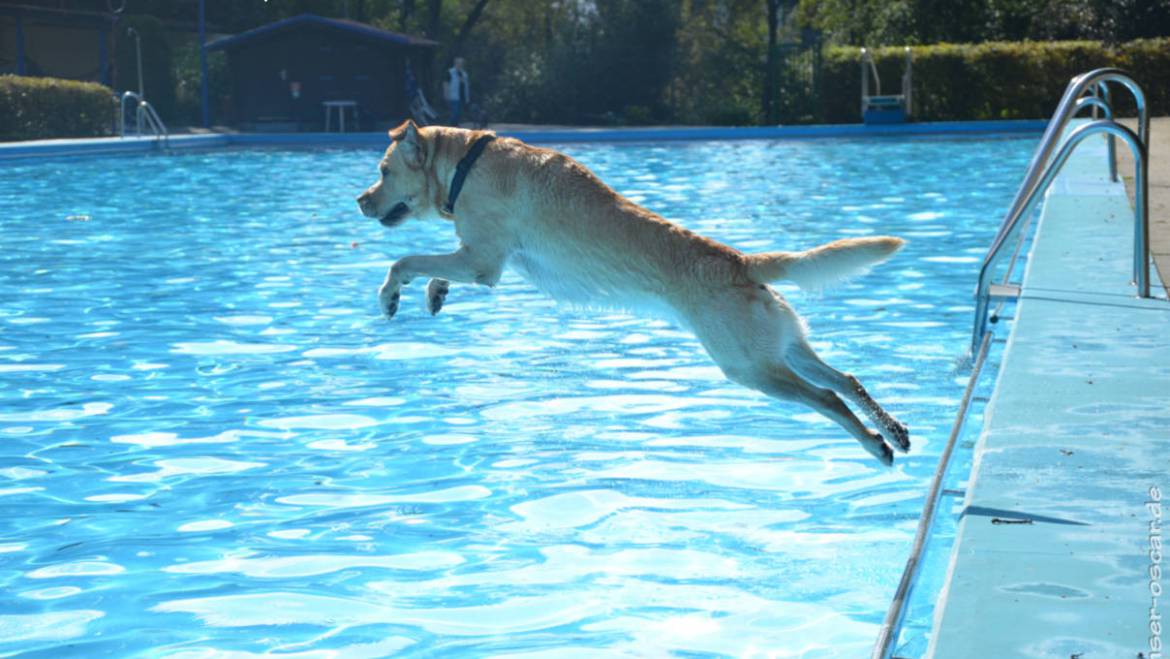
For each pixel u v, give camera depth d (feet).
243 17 126.41
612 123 109.50
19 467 15.34
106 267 30.94
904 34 108.68
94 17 97.25
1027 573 9.24
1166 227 26.68
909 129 80.79
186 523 13.39
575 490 14.38
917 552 10.33
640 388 19.15
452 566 12.07
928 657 7.98
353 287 28.22
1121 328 17.67
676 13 115.55
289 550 12.54
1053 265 22.72
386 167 16.60
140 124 75.92
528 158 15.84
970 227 36.04
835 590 11.29
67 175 57.21
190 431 16.92
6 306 25.80
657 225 15.20
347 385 19.38
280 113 95.96
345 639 10.36
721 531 12.96
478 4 119.75
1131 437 12.60
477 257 16.08
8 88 70.03
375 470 15.23
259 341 22.52
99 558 12.34
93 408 18.07
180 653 10.12
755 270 14.76
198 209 44.37
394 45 96.63
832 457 15.60
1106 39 95.50
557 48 115.34
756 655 9.95
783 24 120.47
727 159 65.41
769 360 14.78
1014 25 105.09
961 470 12.54
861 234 34.60
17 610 11.06
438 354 21.52
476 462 15.49
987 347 18.31
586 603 11.10
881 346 21.20
